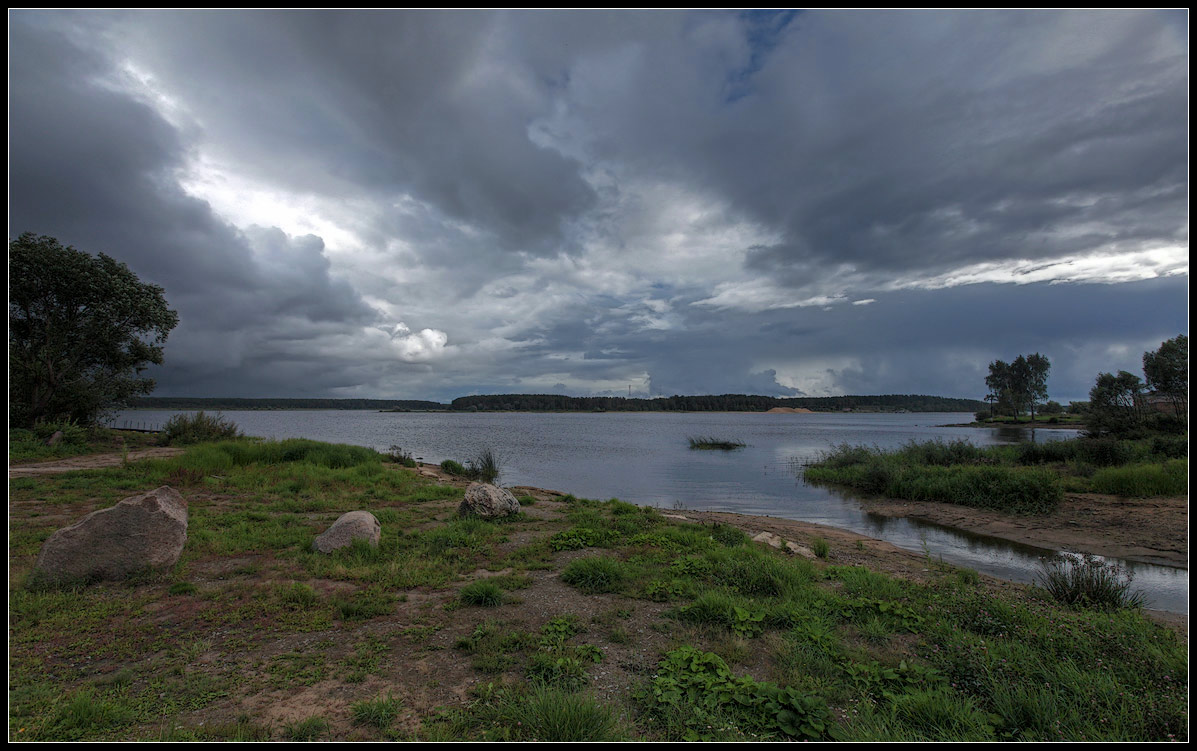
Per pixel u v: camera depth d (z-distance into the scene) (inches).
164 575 260.8
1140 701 149.3
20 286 847.1
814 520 591.2
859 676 173.5
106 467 598.5
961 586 283.7
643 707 155.1
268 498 489.1
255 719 144.3
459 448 1640.0
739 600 245.8
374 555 309.6
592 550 350.0
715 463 1213.7
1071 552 435.2
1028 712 148.5
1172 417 1122.7
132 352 1046.4
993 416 4138.8
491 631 205.9
